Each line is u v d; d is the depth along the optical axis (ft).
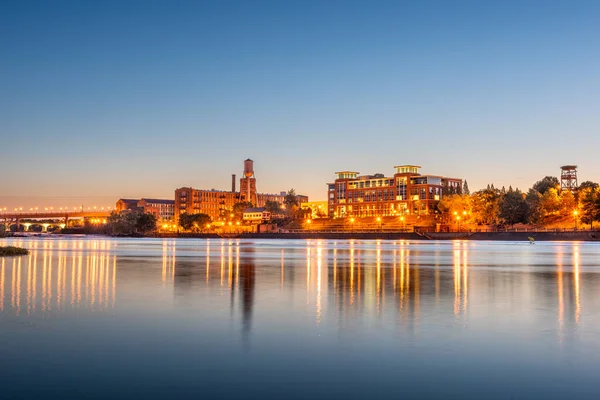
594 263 217.97
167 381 52.49
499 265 204.85
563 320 81.82
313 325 77.56
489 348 64.49
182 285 127.85
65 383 51.80
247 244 515.09
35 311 88.53
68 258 240.53
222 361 58.90
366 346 65.36
